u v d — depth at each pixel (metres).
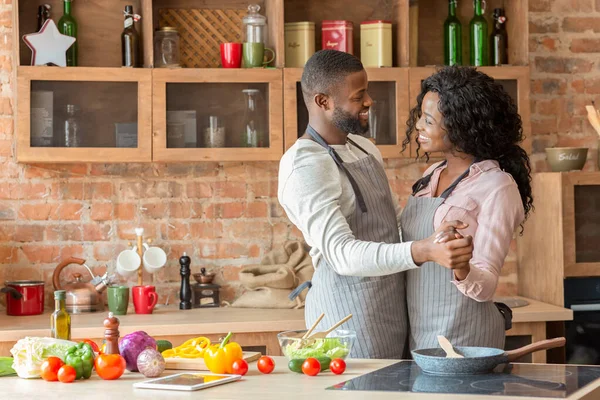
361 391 1.90
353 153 2.74
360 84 2.64
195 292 4.12
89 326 3.49
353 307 2.59
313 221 2.44
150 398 1.87
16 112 3.77
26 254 4.11
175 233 4.23
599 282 4.06
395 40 4.20
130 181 4.19
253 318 3.71
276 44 3.99
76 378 2.13
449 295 2.58
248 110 3.93
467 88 2.59
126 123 3.86
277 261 4.19
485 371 2.09
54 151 3.79
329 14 4.34
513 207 2.54
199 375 2.12
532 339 3.85
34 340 2.21
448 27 4.25
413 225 2.70
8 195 4.09
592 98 4.52
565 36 4.49
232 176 4.27
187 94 3.89
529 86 4.18
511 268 4.46
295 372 2.18
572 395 1.79
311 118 2.70
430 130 2.65
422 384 1.96
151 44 3.91
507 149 2.68
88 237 4.16
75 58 3.96
